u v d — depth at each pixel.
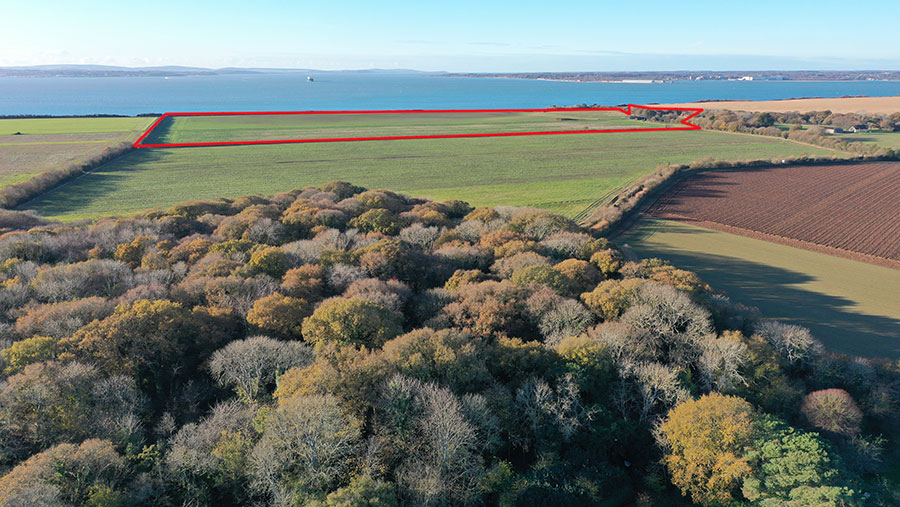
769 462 33.88
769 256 88.88
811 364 48.34
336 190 113.12
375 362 39.94
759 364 45.41
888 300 71.19
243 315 51.16
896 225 102.56
